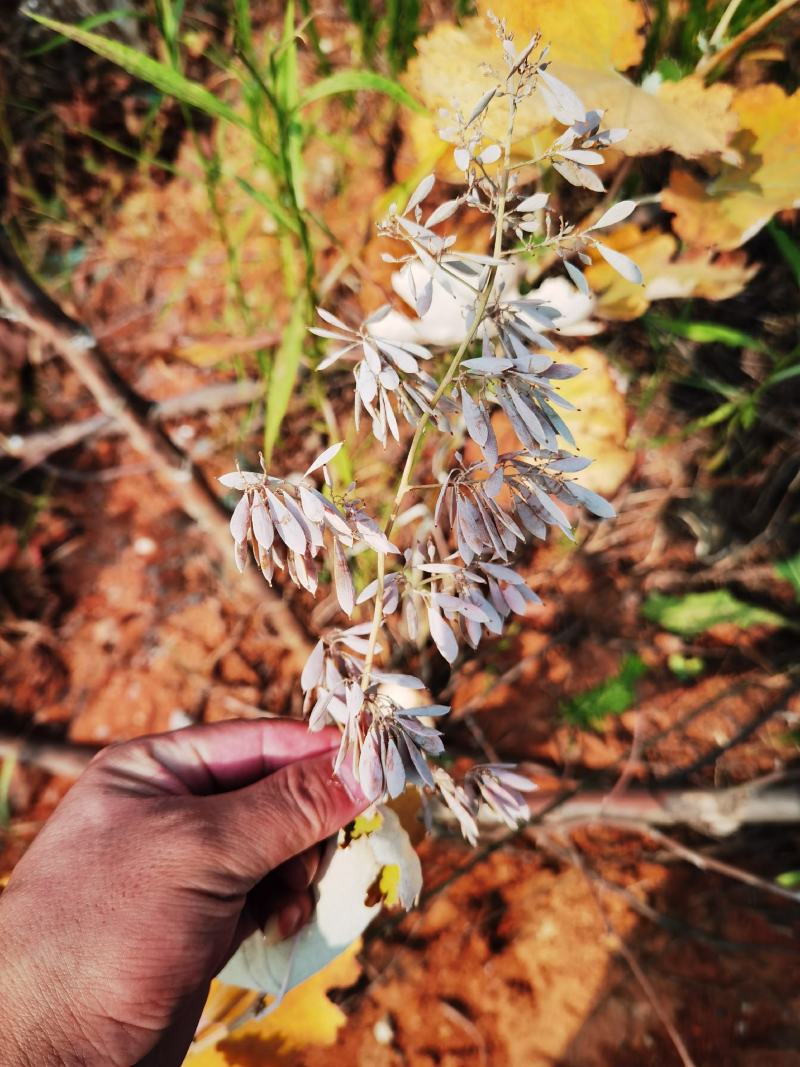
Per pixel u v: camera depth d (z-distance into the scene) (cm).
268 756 41
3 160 73
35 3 71
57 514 69
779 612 60
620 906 56
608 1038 53
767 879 55
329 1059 54
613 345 61
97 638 66
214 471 66
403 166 64
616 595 62
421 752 26
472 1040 54
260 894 39
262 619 66
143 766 39
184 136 73
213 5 70
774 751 57
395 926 57
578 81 41
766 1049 51
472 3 51
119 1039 33
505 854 58
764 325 61
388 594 25
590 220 50
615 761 58
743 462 62
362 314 62
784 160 43
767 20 43
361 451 63
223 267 69
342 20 68
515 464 23
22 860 36
